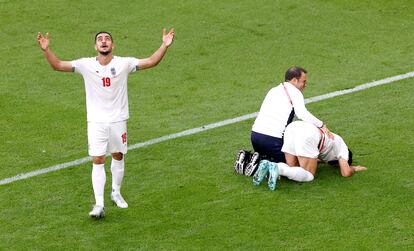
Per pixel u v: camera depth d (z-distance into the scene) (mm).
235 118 39625
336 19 50781
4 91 42906
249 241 29328
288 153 33219
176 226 30422
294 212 30984
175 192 32750
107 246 29359
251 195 32250
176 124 39156
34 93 42688
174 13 51562
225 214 31031
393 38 48469
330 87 42688
